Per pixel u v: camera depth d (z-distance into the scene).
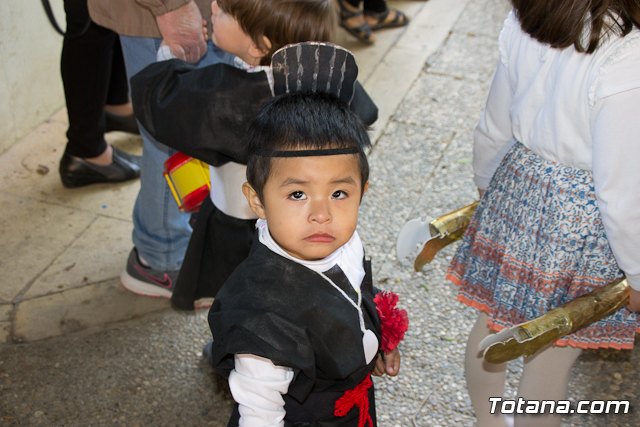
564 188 1.57
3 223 3.02
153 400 2.36
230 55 2.26
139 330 2.60
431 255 1.89
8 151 3.41
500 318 1.74
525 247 1.66
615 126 1.38
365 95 1.87
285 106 1.31
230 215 1.93
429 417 2.32
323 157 1.25
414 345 2.55
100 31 2.80
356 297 1.42
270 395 1.28
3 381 2.40
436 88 3.95
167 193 2.48
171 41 2.05
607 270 1.62
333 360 1.33
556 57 1.49
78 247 2.93
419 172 3.36
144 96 1.79
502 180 1.71
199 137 1.71
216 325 1.30
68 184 3.21
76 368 2.45
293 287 1.32
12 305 2.67
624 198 1.41
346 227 1.29
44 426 2.27
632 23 1.35
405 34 4.44
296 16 1.68
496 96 1.71
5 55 3.26
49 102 3.63
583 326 1.59
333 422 1.47
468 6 4.75
